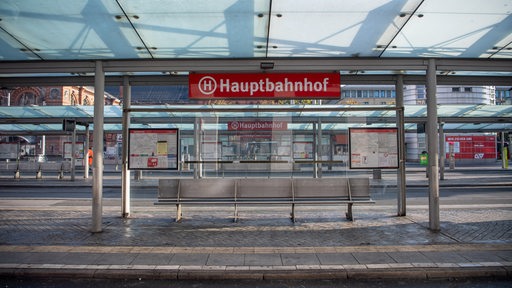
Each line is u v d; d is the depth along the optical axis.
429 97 8.29
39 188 20.23
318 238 7.43
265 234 7.80
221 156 11.09
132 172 24.86
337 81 8.64
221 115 12.52
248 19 6.77
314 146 11.20
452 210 10.62
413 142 53.59
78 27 7.04
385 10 6.48
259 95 8.62
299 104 16.05
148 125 21.33
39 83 10.59
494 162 45.22
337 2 6.17
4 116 22.67
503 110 20.75
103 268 5.60
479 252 6.37
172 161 9.28
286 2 6.18
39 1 6.08
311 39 7.62
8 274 5.50
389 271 5.50
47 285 5.23
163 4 6.20
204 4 6.21
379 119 21.17
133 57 8.52
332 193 9.41
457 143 44.81
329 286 5.20
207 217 9.80
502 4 6.24
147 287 5.17
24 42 7.63
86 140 25.16
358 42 7.77
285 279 5.43
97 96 8.29
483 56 8.51
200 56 8.49
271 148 11.07
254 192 9.44
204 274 5.45
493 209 10.83
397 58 8.45
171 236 7.63
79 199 14.66
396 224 8.74
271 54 8.41
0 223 8.95
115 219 9.52
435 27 7.10
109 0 6.05
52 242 7.13
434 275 5.48
